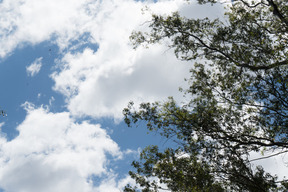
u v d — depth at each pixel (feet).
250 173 42.50
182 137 44.70
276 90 43.01
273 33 45.29
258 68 42.27
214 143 43.83
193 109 46.01
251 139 44.11
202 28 51.24
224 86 48.21
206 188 43.16
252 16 45.93
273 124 43.73
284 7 43.39
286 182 40.45
